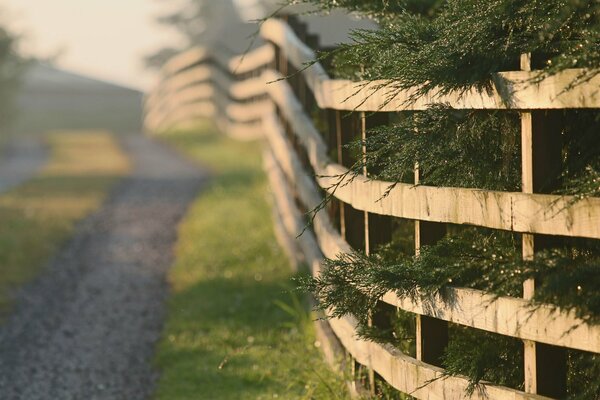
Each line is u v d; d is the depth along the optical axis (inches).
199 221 1611.7
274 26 1269.7
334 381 698.8
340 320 704.4
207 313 996.6
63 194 2134.6
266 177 2042.3
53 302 1143.0
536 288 454.9
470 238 569.9
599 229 422.6
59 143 3809.1
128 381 827.4
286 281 1069.8
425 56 499.5
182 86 3814.0
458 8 504.1
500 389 482.9
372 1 631.2
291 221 1137.4
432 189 523.5
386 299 581.9
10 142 3941.9
